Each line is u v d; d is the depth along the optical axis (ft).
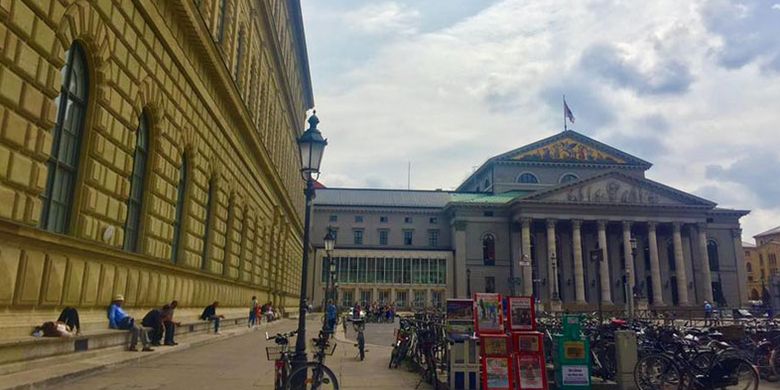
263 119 121.39
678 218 273.13
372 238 313.53
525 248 264.93
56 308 39.60
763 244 427.74
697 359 41.19
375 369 52.16
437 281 286.25
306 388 31.22
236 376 41.73
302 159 40.96
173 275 63.82
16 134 33.81
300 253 233.35
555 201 267.59
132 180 53.52
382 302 276.82
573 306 256.52
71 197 42.32
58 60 37.58
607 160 306.55
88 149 43.39
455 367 39.42
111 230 46.88
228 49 82.17
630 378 40.83
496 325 40.14
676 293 276.21
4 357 32.14
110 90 45.73
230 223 93.25
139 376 39.29
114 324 47.24
